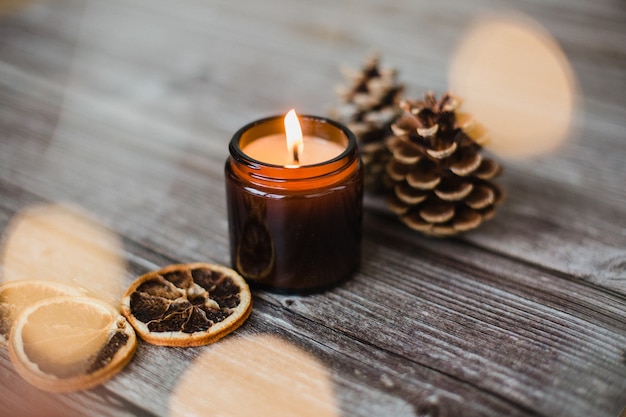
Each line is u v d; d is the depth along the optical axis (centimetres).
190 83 71
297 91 70
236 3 87
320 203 46
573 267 51
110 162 61
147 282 48
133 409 42
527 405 42
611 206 56
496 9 84
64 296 46
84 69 73
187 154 62
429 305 48
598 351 45
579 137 63
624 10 83
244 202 46
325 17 83
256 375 44
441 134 50
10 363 44
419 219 52
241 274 49
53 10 84
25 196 57
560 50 76
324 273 48
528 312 48
